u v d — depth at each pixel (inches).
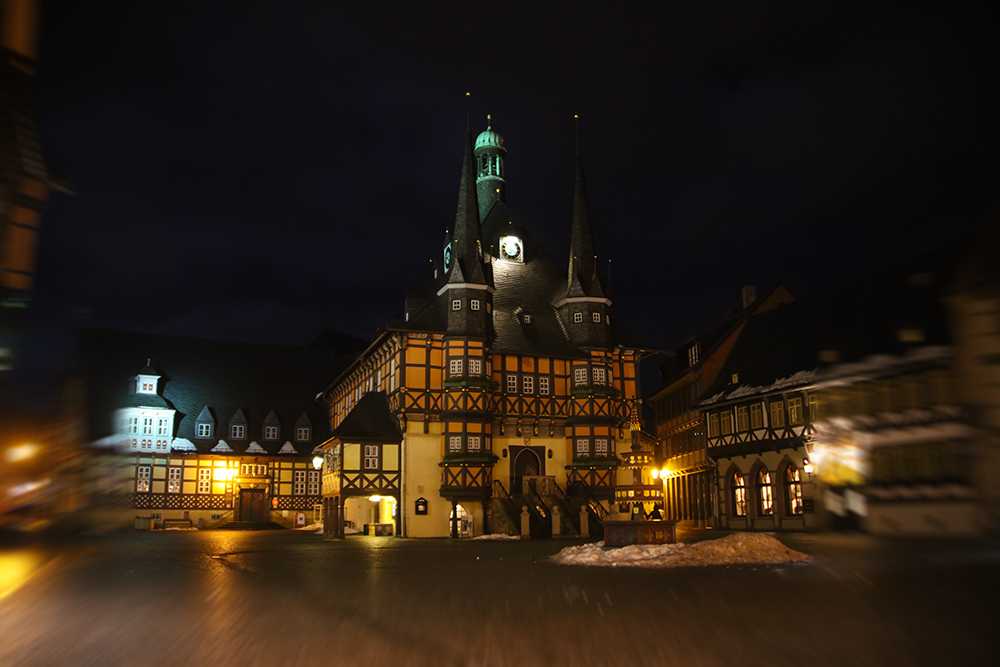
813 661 255.0
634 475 1541.6
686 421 2075.5
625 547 781.9
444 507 1715.1
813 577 496.1
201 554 935.7
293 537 1619.1
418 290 2206.0
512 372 1818.4
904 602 346.3
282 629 344.5
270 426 2578.7
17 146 271.4
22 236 276.7
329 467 1861.5
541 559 821.9
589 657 275.4
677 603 413.1
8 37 269.1
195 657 283.7
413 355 1765.5
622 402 1897.1
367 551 1023.6
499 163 2226.9
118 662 277.0
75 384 326.0
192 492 2410.2
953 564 321.7
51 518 374.3
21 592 496.7
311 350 2851.9
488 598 455.5
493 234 2015.3
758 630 318.0
